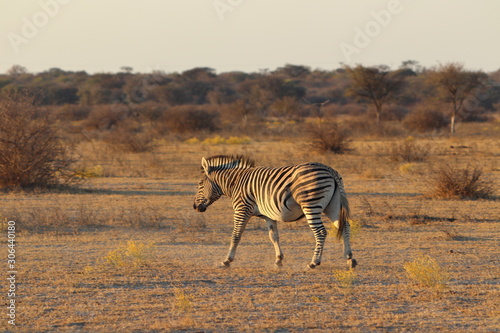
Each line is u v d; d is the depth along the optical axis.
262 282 13.48
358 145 63.44
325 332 10.15
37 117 31.58
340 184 14.35
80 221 21.55
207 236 19.52
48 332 10.05
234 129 89.56
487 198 28.48
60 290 12.68
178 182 35.62
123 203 27.14
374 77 95.38
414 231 20.33
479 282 13.59
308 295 12.43
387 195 29.81
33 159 30.70
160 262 15.52
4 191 30.02
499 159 47.41
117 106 95.81
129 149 59.12
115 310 11.29
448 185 28.88
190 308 11.25
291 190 14.12
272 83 148.38
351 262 14.35
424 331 10.24
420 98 159.00
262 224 21.80
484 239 18.86
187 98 168.12
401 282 13.56
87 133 83.56
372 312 11.27
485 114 134.25
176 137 83.56
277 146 64.62
